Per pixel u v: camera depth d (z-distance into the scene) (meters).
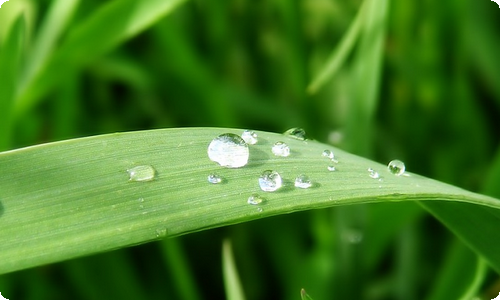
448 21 0.22
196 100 0.23
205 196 0.14
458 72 0.22
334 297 0.20
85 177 0.14
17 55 0.18
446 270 0.19
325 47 0.26
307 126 0.24
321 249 0.21
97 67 0.24
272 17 0.26
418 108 0.23
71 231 0.14
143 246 0.21
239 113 0.25
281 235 0.22
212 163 0.15
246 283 0.22
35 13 0.23
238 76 0.26
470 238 0.16
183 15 0.25
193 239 0.22
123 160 0.15
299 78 0.23
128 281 0.20
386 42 0.24
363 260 0.20
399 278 0.21
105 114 0.24
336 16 0.26
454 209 0.16
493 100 0.25
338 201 0.15
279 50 0.26
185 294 0.20
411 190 0.15
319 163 0.15
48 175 0.14
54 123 0.22
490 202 0.15
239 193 0.15
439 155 0.23
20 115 0.20
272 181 0.15
